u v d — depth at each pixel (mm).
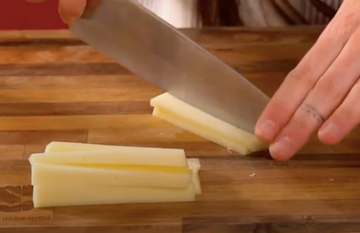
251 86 955
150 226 823
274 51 1102
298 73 890
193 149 935
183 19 1210
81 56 1072
